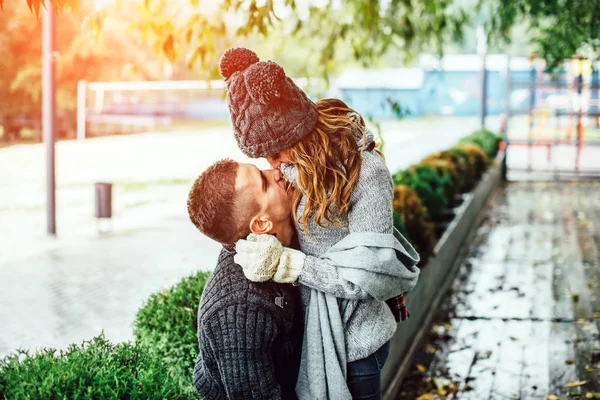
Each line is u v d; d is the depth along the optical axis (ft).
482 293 24.13
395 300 8.30
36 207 44.91
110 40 100.17
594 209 42.80
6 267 28.81
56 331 20.74
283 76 6.70
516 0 27.07
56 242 33.99
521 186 54.13
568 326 20.43
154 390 7.59
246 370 6.65
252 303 6.75
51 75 35.09
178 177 60.18
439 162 32.22
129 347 8.67
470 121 134.31
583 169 61.46
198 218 6.97
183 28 18.56
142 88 114.21
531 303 22.88
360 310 7.29
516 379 16.44
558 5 26.63
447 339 19.30
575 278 26.17
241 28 18.12
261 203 6.92
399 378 15.72
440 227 25.31
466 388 15.87
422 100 136.46
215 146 89.15
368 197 7.00
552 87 56.70
